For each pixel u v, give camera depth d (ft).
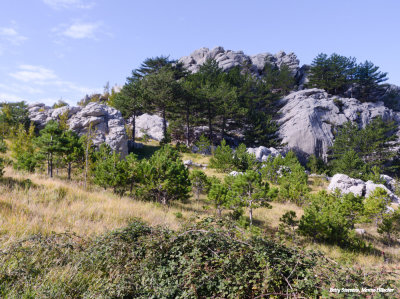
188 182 57.62
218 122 157.38
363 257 42.50
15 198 29.27
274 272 11.22
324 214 48.44
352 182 97.81
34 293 11.53
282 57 263.08
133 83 138.41
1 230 19.34
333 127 181.47
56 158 65.41
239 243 13.76
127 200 45.85
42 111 135.95
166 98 135.54
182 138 157.07
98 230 23.82
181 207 54.80
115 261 15.08
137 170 54.90
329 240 48.39
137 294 12.10
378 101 218.18
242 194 53.42
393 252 50.24
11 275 12.70
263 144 155.74
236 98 151.53
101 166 55.21
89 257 15.39
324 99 196.24
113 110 125.70
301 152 170.09
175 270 13.38
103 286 12.93
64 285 12.76
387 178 123.03
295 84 241.55
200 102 146.30
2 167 41.57
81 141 71.41
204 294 11.86
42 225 22.68
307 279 10.70
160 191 54.54
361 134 155.74
